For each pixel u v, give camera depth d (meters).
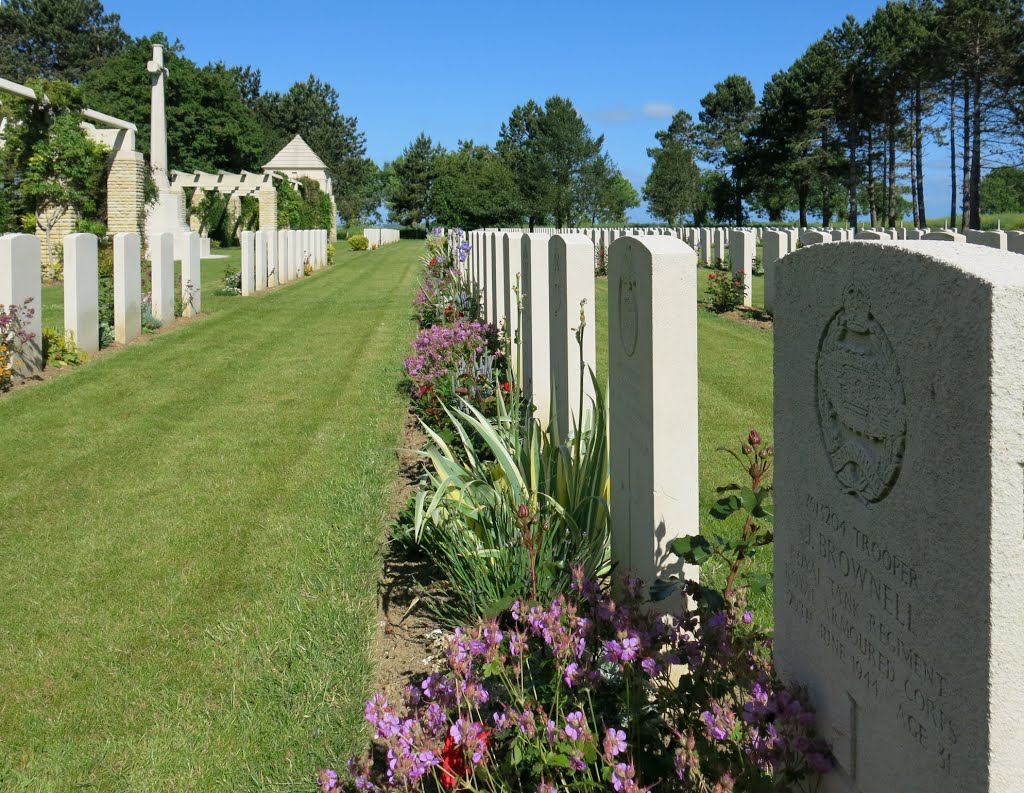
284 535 5.42
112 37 70.38
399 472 6.66
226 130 52.81
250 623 4.27
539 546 3.94
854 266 2.15
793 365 2.53
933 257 1.82
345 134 94.94
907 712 1.99
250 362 11.40
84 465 6.99
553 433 5.20
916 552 1.92
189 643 4.10
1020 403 1.65
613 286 4.09
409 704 2.90
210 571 4.91
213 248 42.16
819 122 52.66
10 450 7.41
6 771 3.21
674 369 3.49
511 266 8.34
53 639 4.16
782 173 58.88
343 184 92.44
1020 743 1.72
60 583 4.79
